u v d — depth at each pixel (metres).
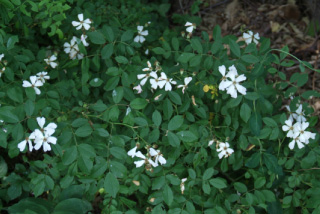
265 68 0.80
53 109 0.76
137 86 0.77
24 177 0.84
